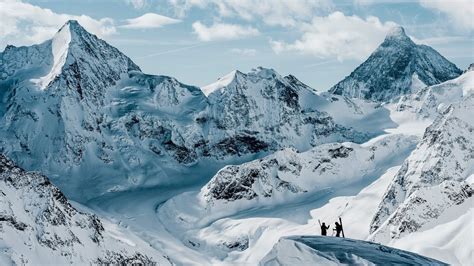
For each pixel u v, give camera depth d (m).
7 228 143.25
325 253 22.81
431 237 135.25
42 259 144.00
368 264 21.91
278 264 22.69
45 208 155.62
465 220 134.38
